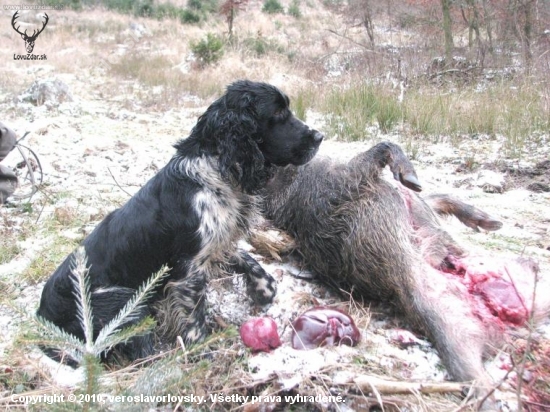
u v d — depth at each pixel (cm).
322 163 124
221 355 97
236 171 105
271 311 114
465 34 492
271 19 834
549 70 308
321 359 94
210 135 106
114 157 224
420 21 479
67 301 102
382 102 283
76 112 318
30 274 130
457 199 134
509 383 90
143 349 99
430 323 98
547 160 212
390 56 384
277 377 91
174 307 103
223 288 119
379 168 115
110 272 104
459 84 339
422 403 84
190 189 104
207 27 748
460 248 117
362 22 513
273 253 129
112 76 467
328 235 116
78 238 148
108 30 724
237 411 88
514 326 102
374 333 105
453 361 92
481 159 220
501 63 374
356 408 87
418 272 104
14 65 504
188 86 414
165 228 102
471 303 102
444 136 256
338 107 295
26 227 156
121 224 105
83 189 183
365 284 112
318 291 121
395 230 108
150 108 349
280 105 108
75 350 86
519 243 143
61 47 604
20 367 97
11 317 115
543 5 416
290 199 127
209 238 103
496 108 268
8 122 288
